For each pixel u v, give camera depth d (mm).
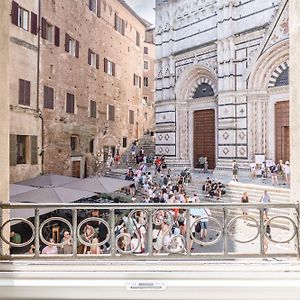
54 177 15367
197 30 25438
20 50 18688
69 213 12453
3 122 3637
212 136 25234
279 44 19625
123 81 34812
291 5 3758
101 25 29906
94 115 28531
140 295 3281
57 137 22578
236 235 11273
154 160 29141
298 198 3559
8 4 3801
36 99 20203
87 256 3541
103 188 14547
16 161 18203
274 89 20766
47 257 3533
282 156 20656
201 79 25891
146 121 41344
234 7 22312
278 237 10586
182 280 3346
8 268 3432
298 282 3279
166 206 3467
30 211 9469
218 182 18516
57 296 3281
